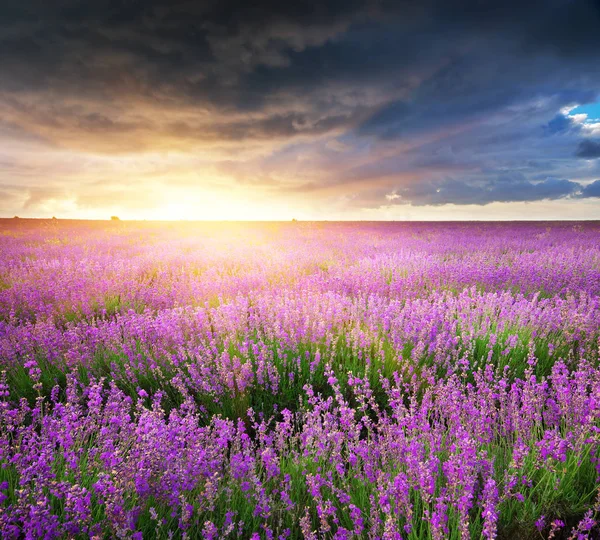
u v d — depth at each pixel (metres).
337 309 6.02
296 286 8.23
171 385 4.59
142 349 4.99
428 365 4.90
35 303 7.40
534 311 5.98
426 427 3.04
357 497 2.67
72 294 7.73
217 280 8.98
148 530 2.36
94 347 5.22
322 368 4.86
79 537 2.15
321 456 2.96
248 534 2.44
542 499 2.52
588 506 2.45
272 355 4.79
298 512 2.61
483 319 6.01
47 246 17.75
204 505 2.41
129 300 7.93
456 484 2.33
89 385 4.21
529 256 11.98
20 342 5.20
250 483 2.58
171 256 13.58
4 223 41.66
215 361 4.69
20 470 2.61
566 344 5.30
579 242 17.83
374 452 2.91
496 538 2.38
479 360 5.08
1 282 9.90
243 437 3.05
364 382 4.46
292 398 4.45
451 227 34.31
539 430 3.28
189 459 2.61
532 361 4.05
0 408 3.28
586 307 6.12
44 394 4.59
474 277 8.93
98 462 2.72
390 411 4.19
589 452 2.74
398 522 2.34
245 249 15.72
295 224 43.94
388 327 5.48
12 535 2.00
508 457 2.92
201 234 26.30
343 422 3.10
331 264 12.38
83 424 3.32
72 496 2.11
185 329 5.61
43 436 2.89
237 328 5.59
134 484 2.38
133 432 2.91
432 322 5.43
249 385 4.35
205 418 4.03
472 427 3.15
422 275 9.44
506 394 3.72
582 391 3.26
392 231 29.17
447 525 2.31
